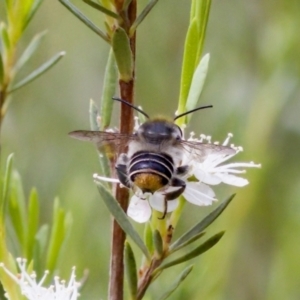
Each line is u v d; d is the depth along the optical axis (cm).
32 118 30
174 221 17
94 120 18
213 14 28
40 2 19
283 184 25
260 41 26
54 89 31
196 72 17
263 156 23
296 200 25
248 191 23
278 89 24
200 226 17
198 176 17
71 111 31
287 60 24
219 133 26
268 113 23
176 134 18
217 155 18
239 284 24
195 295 20
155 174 17
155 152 17
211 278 21
